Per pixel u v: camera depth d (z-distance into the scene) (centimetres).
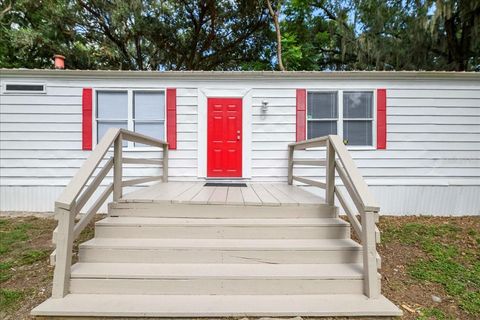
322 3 1317
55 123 567
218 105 584
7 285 284
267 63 1451
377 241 243
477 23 828
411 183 576
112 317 215
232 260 271
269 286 244
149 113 582
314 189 581
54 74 562
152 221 305
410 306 262
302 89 580
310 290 244
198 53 1348
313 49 1423
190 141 582
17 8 1054
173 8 1223
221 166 583
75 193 242
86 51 1152
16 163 565
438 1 798
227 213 320
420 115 576
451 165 578
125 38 1178
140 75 572
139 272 246
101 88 570
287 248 271
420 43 941
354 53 1145
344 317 219
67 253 237
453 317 248
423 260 352
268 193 409
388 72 567
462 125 576
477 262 347
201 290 243
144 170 586
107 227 293
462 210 576
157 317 215
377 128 574
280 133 583
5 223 482
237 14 1262
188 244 277
